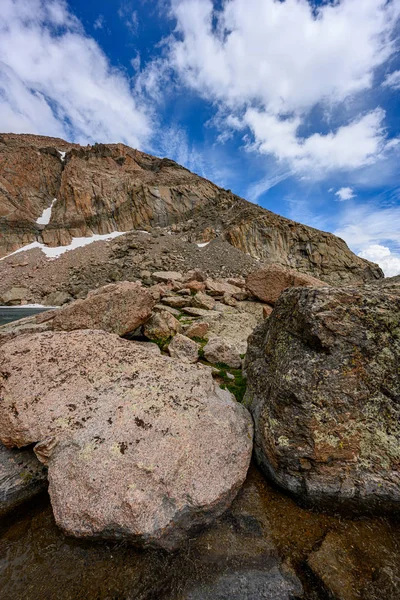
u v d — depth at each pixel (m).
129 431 4.27
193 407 4.98
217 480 3.96
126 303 10.03
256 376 5.91
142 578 3.18
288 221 73.94
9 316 32.41
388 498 3.90
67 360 5.53
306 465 4.07
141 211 79.00
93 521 3.38
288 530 3.78
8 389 4.72
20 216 72.44
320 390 4.12
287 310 5.35
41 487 4.45
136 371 5.68
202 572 3.23
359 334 4.23
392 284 4.88
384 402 4.11
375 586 3.03
